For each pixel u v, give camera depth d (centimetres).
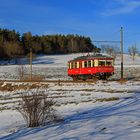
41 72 8488
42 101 1675
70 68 6050
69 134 1179
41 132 1315
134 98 2492
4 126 1692
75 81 5166
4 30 15288
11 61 12606
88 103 2428
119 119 1390
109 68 5403
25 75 7475
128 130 1125
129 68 9106
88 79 5516
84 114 1786
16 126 1627
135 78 6188
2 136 1374
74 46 15462
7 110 2431
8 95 3906
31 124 1544
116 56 14200
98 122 1370
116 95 2986
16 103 2934
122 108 1872
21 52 13638
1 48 12900
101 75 5344
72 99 2858
